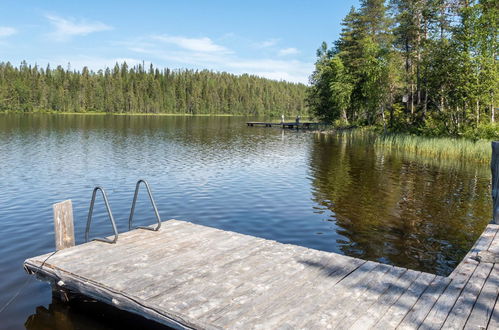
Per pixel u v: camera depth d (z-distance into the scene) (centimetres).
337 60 4884
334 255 584
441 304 420
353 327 377
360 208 1151
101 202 1146
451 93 3164
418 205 1191
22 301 560
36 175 1533
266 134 4209
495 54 2814
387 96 3869
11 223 916
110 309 550
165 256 579
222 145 2930
